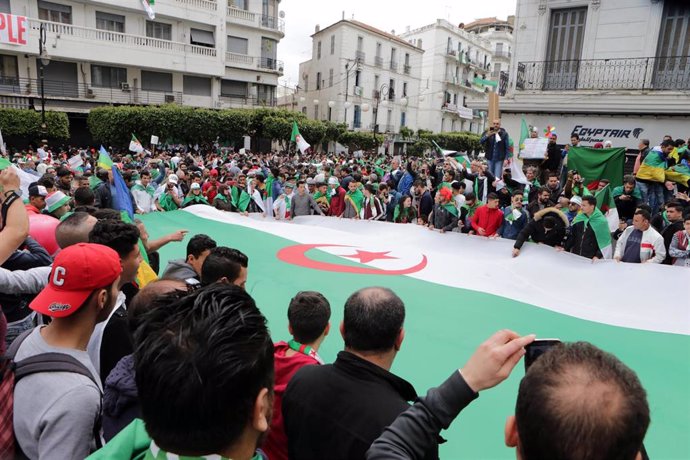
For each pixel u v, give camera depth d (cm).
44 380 156
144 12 3059
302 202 916
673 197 777
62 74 2831
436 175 1105
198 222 812
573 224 590
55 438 148
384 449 112
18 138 2522
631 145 1386
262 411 103
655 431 274
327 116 4728
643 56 1363
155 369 95
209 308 104
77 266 171
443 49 5388
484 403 299
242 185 1013
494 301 475
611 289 486
